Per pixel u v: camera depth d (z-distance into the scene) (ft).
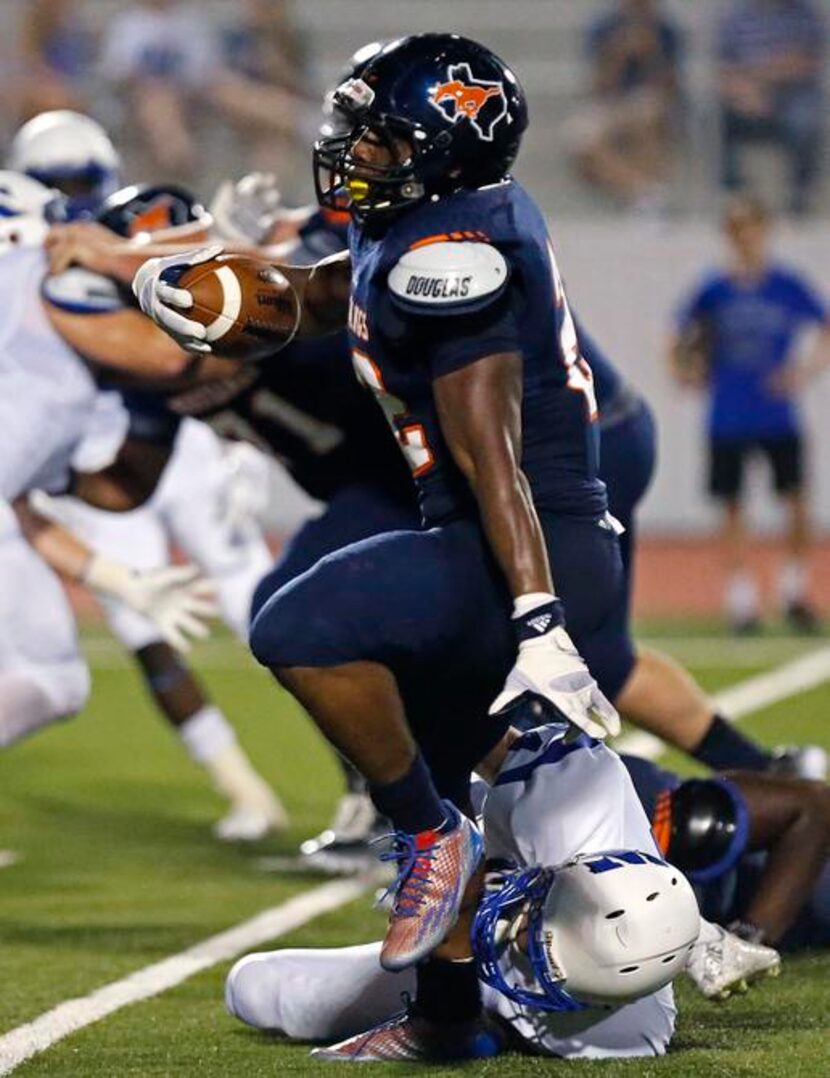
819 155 148.97
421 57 36.99
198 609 53.16
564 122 152.46
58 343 51.57
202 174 149.07
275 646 36.09
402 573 36.29
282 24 149.89
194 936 51.06
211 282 38.91
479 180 37.42
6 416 51.70
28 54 146.00
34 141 60.54
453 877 36.83
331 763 79.87
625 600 49.39
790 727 82.17
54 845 64.75
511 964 37.14
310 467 51.70
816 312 116.26
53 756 82.43
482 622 36.73
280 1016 40.11
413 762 36.76
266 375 49.90
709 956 39.06
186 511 69.56
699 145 150.10
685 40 150.61
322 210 51.39
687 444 147.02
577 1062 37.40
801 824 42.22
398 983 39.63
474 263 35.47
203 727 66.90
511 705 34.40
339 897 56.08
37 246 52.37
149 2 148.36
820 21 148.97
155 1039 40.45
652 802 43.21
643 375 147.13
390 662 36.58
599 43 151.53
